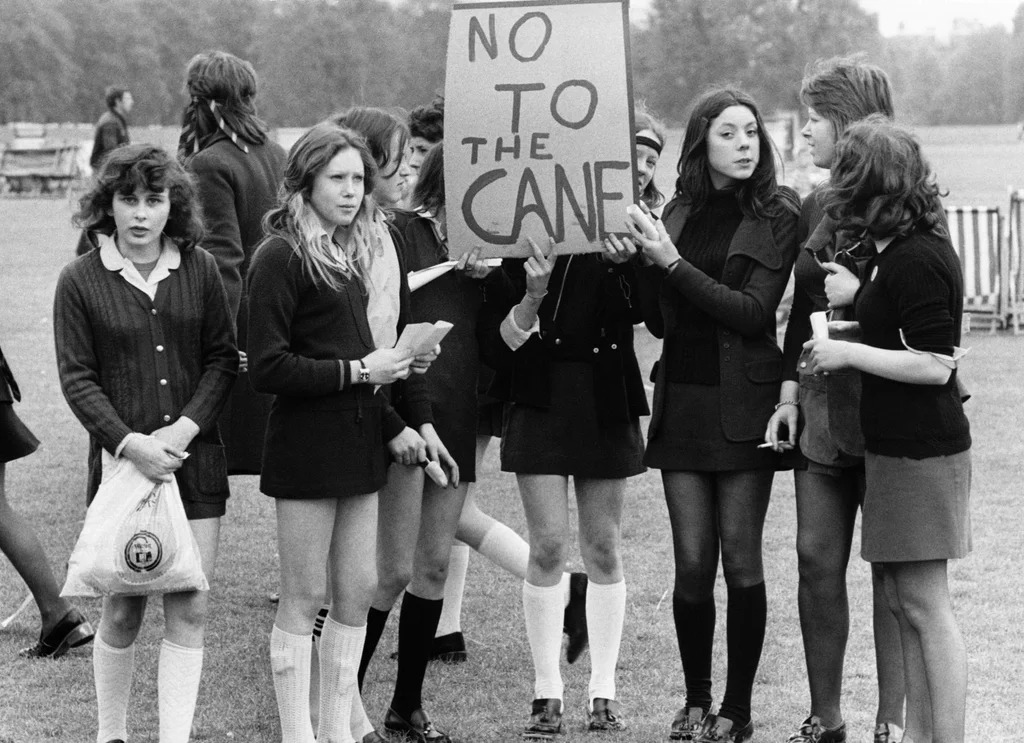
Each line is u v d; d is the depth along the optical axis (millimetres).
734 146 6426
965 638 7926
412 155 7652
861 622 8305
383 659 7828
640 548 10039
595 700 6816
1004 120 167875
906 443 5699
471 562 9797
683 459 6527
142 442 5773
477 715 6949
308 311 5859
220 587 9078
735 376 6492
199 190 8156
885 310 5746
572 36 6176
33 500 11211
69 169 57000
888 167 5633
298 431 5852
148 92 122250
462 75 6242
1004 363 17781
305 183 5844
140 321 5914
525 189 6270
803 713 6922
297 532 5895
